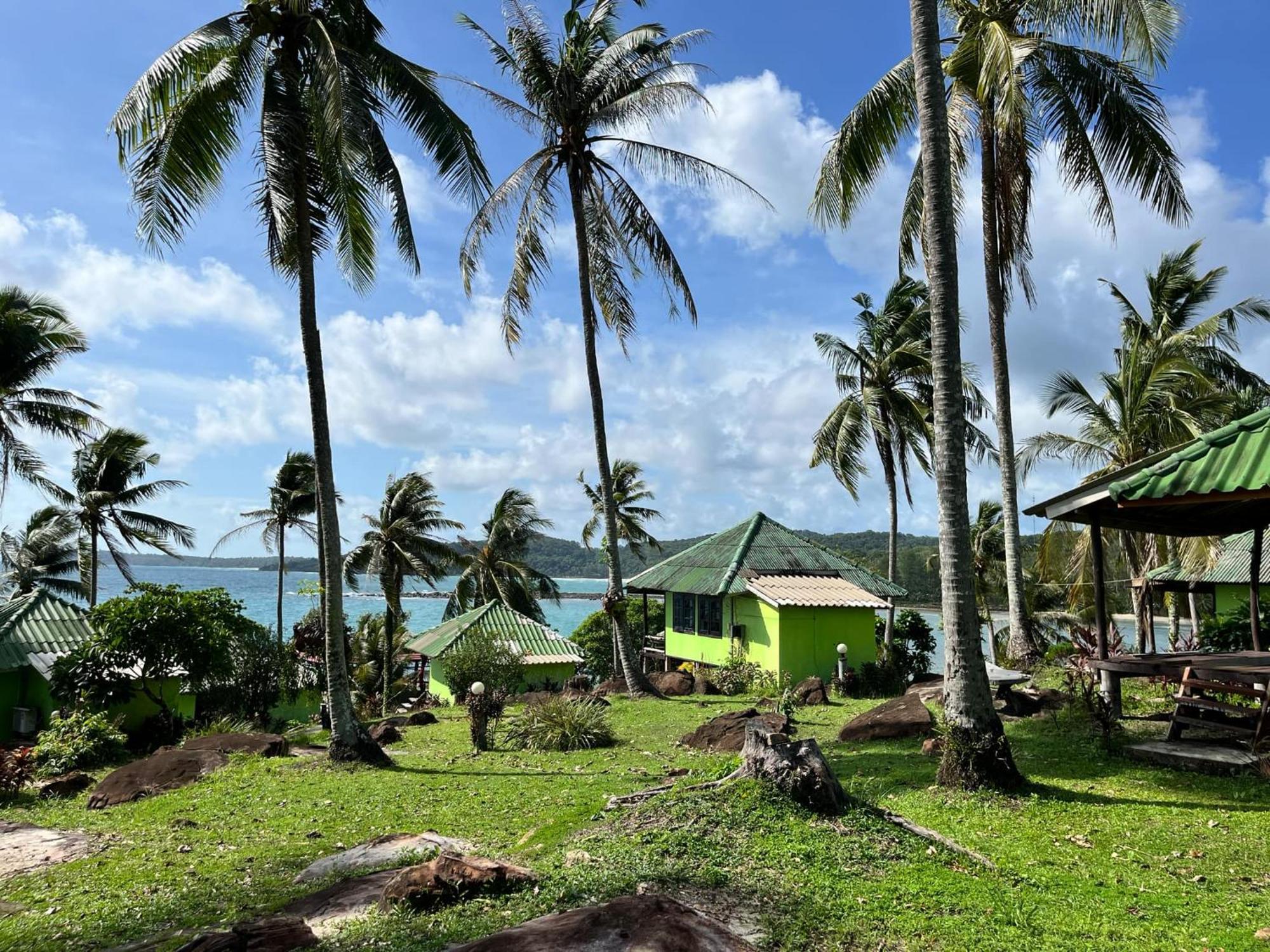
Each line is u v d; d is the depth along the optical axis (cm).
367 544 4044
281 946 480
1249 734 1017
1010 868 630
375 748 1373
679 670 2586
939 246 948
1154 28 1431
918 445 3034
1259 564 1403
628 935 408
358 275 1599
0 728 2130
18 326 2956
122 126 1265
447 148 1515
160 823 1038
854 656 2334
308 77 1408
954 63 1614
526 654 2722
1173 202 1697
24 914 696
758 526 2786
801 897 534
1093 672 1398
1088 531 2622
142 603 2042
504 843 809
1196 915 535
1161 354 2384
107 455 3681
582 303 2144
